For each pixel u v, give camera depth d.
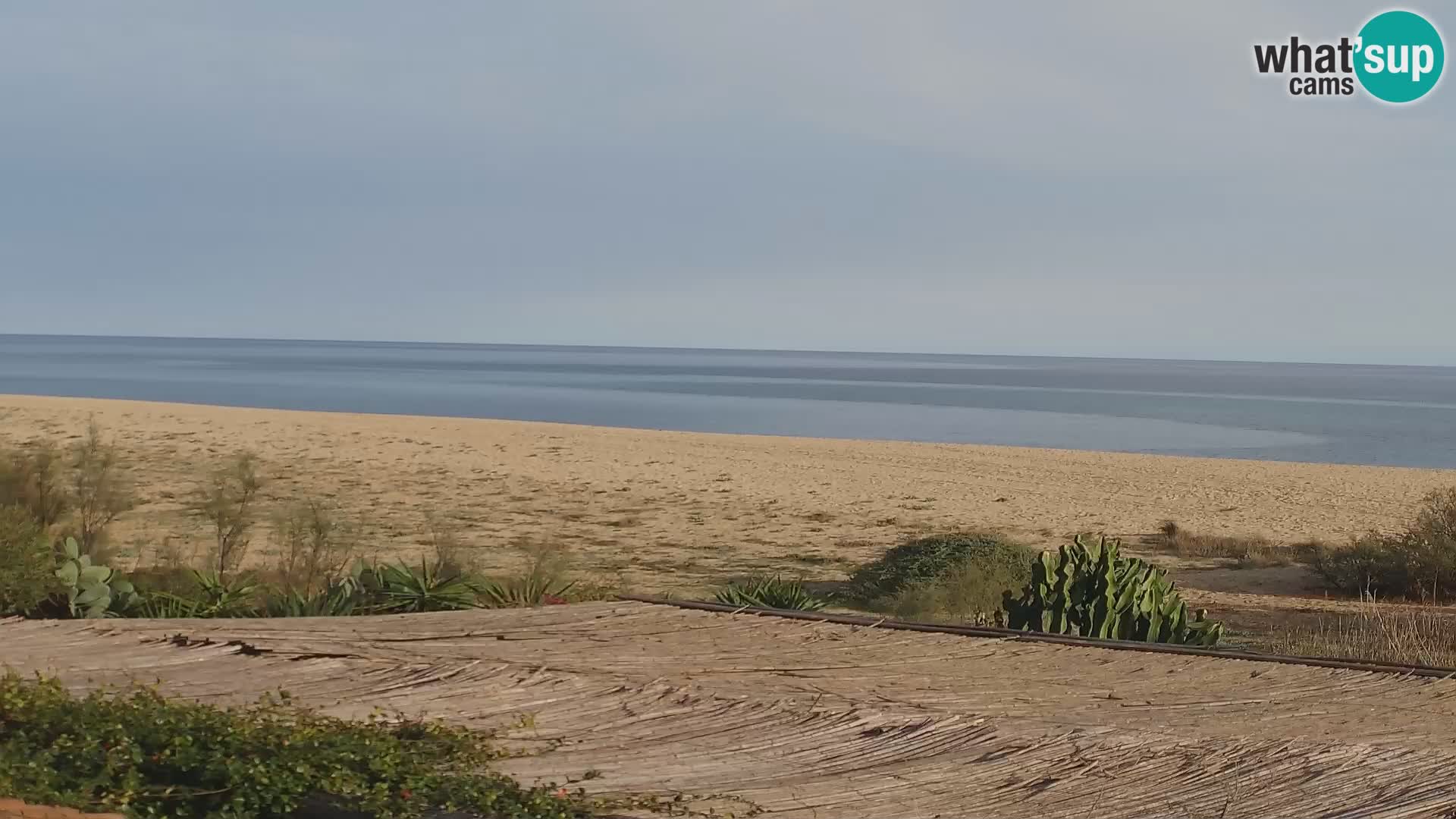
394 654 6.36
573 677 5.88
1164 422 71.12
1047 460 34.38
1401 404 103.25
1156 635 8.22
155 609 8.70
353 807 3.90
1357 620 12.38
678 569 16.59
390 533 18.17
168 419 38.72
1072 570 8.38
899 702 5.46
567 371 173.38
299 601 8.63
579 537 19.45
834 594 14.69
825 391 115.00
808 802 4.25
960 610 13.20
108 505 13.33
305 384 106.12
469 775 4.22
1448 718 5.25
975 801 4.30
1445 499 19.69
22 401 43.47
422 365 192.62
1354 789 4.38
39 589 8.10
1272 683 5.89
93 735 4.32
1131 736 4.95
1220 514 24.47
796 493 26.25
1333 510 25.23
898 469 31.58
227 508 14.10
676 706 5.45
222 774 4.03
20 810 3.61
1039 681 5.91
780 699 5.49
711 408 79.31
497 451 32.94
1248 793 4.35
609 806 4.11
